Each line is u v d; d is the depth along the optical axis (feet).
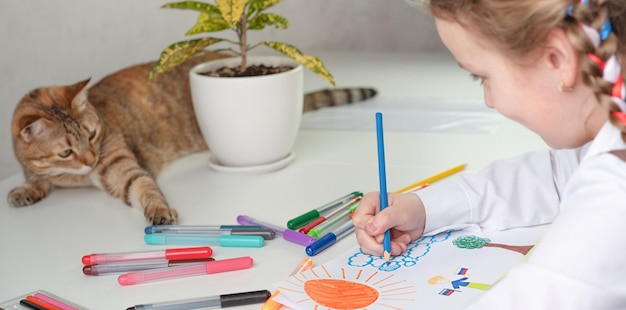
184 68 4.87
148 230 3.21
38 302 2.61
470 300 2.23
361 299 2.46
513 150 4.06
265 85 3.80
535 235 2.94
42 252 3.13
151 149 4.40
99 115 4.16
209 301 2.55
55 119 3.87
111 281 2.81
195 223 3.34
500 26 2.14
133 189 3.75
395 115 4.87
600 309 2.00
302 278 2.64
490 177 3.14
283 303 2.47
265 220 3.33
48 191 3.98
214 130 3.92
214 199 3.64
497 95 2.32
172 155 4.49
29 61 5.30
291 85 3.90
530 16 2.07
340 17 7.21
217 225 3.26
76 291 2.74
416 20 7.16
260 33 6.63
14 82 5.25
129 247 3.13
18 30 5.20
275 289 2.65
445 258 2.78
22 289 2.78
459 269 2.66
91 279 2.84
